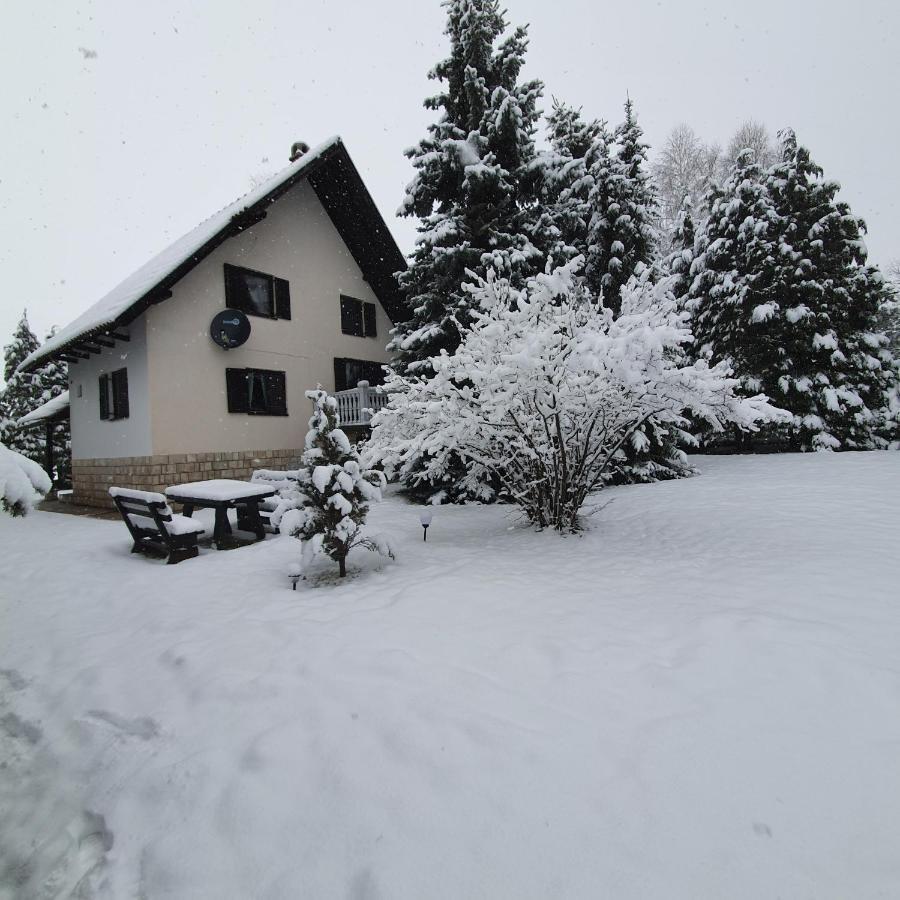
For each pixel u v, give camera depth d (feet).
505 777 6.80
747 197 60.54
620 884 5.29
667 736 7.29
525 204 44.11
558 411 19.62
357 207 51.34
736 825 5.83
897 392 57.98
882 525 19.97
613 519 25.30
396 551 19.24
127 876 6.55
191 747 8.54
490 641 10.74
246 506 25.71
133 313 35.78
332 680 9.59
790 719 7.50
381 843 6.13
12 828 7.89
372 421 23.18
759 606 11.66
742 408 18.54
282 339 47.93
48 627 15.12
